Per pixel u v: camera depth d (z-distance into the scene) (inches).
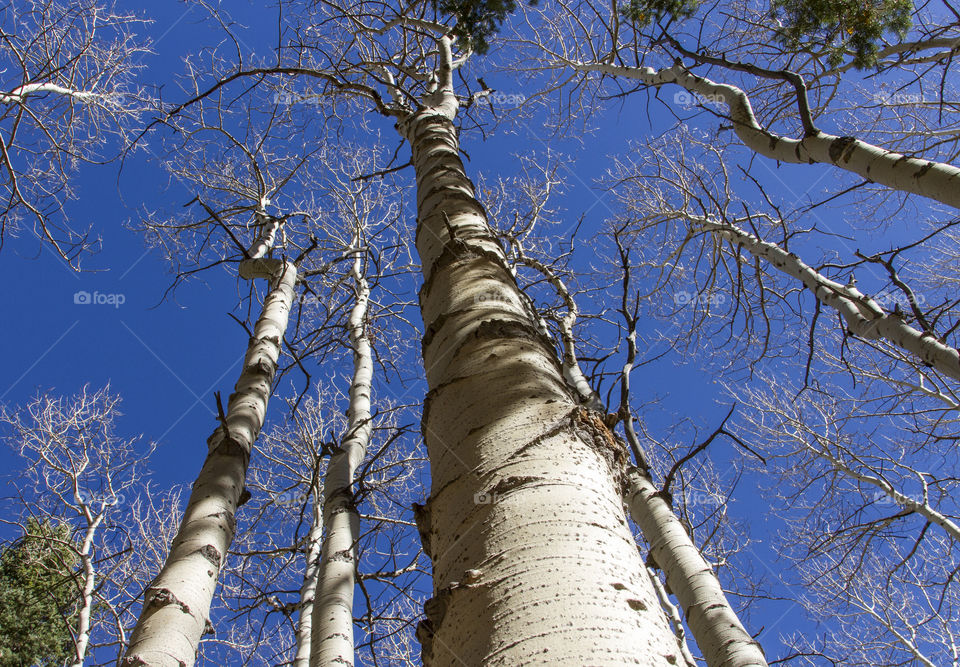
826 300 253.6
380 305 339.9
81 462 359.3
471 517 61.8
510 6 265.1
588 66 355.9
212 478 130.9
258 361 175.3
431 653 54.9
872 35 225.3
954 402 310.5
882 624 356.8
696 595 152.6
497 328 85.3
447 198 131.6
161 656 93.5
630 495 176.4
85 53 290.0
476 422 71.5
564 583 51.4
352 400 258.5
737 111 195.5
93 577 306.5
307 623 214.2
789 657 209.5
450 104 234.7
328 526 184.2
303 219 358.0
